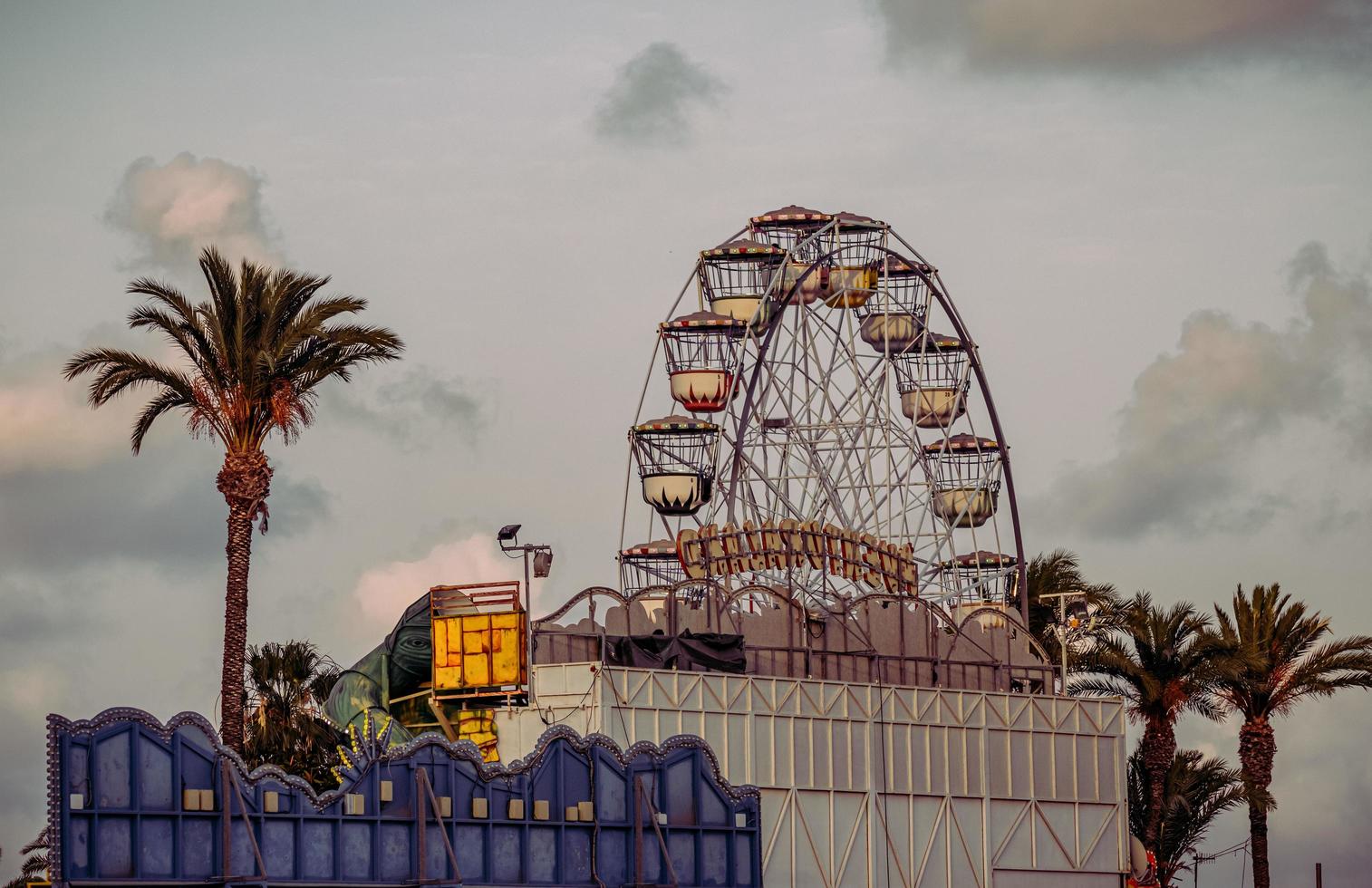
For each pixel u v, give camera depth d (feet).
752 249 372.99
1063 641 341.00
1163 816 388.37
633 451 361.30
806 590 318.04
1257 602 375.45
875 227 375.25
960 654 321.11
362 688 284.20
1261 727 377.71
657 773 241.35
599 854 234.17
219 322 265.54
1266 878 384.27
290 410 267.39
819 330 384.27
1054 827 317.01
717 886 243.81
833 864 288.30
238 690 265.54
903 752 299.58
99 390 265.13
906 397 402.31
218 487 269.03
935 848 301.02
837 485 379.96
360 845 215.51
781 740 285.43
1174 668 369.91
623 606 291.38
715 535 315.37
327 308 268.82
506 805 228.43
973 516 391.04
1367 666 371.35
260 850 207.51
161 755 201.87
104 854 196.54
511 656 270.26
